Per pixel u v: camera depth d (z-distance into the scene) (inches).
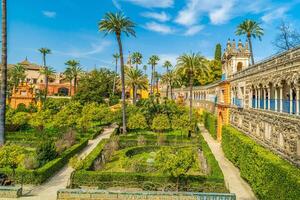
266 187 844.6
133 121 2085.4
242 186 1066.7
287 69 901.8
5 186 921.5
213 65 3939.5
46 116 2143.2
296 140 804.6
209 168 1150.3
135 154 1579.7
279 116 949.8
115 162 1353.3
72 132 1820.9
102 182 1029.2
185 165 957.8
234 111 1684.3
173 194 881.5
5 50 1362.0
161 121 1995.6
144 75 3383.4
